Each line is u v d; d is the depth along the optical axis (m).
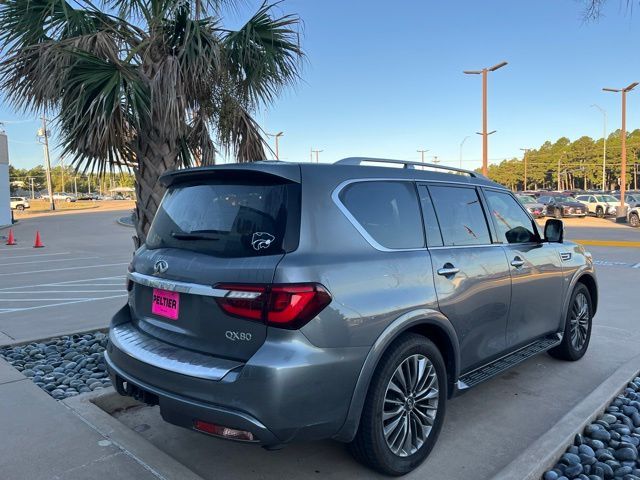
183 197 3.43
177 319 3.07
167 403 2.88
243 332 2.75
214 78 5.63
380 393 3.02
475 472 3.29
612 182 110.31
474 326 3.78
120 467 3.11
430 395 3.36
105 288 10.20
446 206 3.87
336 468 3.31
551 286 4.80
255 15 5.75
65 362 5.35
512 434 3.82
